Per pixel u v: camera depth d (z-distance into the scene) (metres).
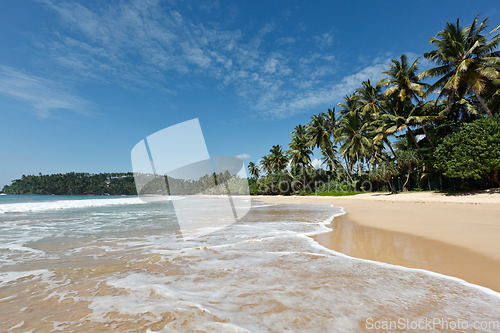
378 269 3.23
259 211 12.77
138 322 1.87
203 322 1.86
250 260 3.64
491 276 2.95
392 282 2.74
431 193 18.62
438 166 16.73
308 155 40.94
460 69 15.59
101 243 4.91
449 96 17.64
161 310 2.06
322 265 3.40
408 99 23.16
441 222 7.32
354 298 2.31
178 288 2.57
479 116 19.03
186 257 3.81
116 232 6.34
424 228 6.48
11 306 2.16
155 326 1.80
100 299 2.30
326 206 16.66
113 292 2.47
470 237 5.18
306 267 3.30
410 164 20.61
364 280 2.81
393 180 26.50
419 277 2.91
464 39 16.36
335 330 1.74
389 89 22.58
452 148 15.24
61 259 3.73
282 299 2.29
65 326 1.81
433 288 2.57
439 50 17.16
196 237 5.52
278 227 6.97
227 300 2.27
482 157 13.75
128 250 4.28
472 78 15.69
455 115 21.00
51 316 1.97
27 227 7.54
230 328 1.77
